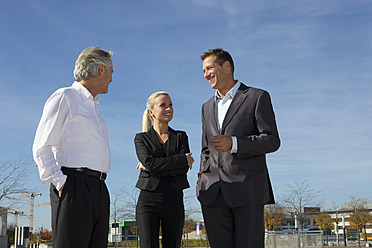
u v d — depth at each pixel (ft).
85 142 9.70
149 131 13.64
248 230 10.39
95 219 9.70
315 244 52.90
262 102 10.93
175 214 12.94
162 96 13.74
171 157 12.71
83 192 9.31
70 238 9.02
